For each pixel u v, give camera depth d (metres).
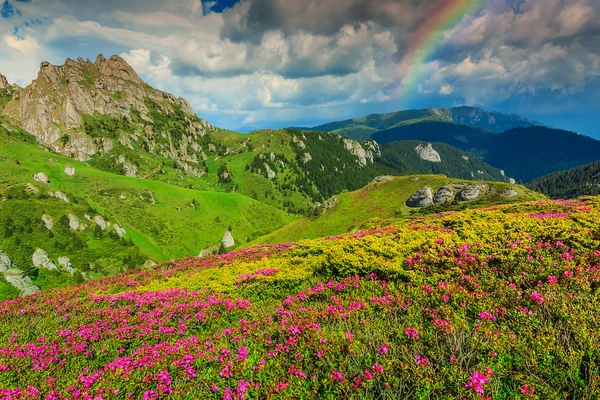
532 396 5.33
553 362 6.03
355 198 132.62
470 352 6.38
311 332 8.08
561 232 12.13
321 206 135.00
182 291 16.38
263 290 14.96
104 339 11.40
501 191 103.38
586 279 8.55
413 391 5.94
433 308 8.80
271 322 9.86
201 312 12.45
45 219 168.00
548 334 6.58
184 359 7.89
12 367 8.95
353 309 9.31
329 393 6.12
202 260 28.86
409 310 8.70
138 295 16.41
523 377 5.82
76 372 9.14
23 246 144.88
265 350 8.16
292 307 11.04
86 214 183.88
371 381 5.91
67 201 194.50
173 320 12.52
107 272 155.38
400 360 6.70
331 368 6.72
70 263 146.88
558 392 5.48
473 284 9.70
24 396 7.37
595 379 5.29
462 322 7.35
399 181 133.62
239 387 6.50
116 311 13.88
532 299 8.02
